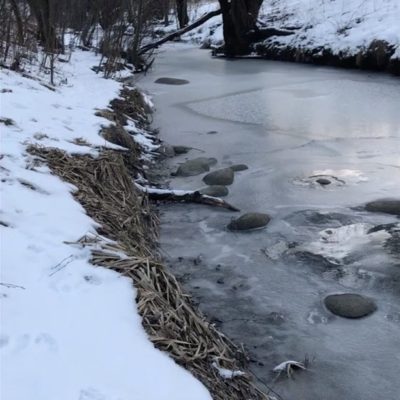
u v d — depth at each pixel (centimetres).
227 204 592
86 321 270
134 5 1555
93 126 680
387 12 1670
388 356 354
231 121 980
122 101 961
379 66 1497
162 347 270
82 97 895
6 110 645
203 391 242
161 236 529
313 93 1220
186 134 903
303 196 620
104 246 352
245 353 351
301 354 357
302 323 390
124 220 450
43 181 440
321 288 435
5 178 424
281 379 333
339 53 1622
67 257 325
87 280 308
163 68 1695
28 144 516
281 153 778
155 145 812
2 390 214
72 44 1570
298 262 477
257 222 543
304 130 897
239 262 479
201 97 1215
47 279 301
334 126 915
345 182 657
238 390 283
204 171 706
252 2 1925
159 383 238
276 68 1650
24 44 1088
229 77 1492
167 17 2658
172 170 722
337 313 399
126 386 230
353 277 449
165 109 1106
